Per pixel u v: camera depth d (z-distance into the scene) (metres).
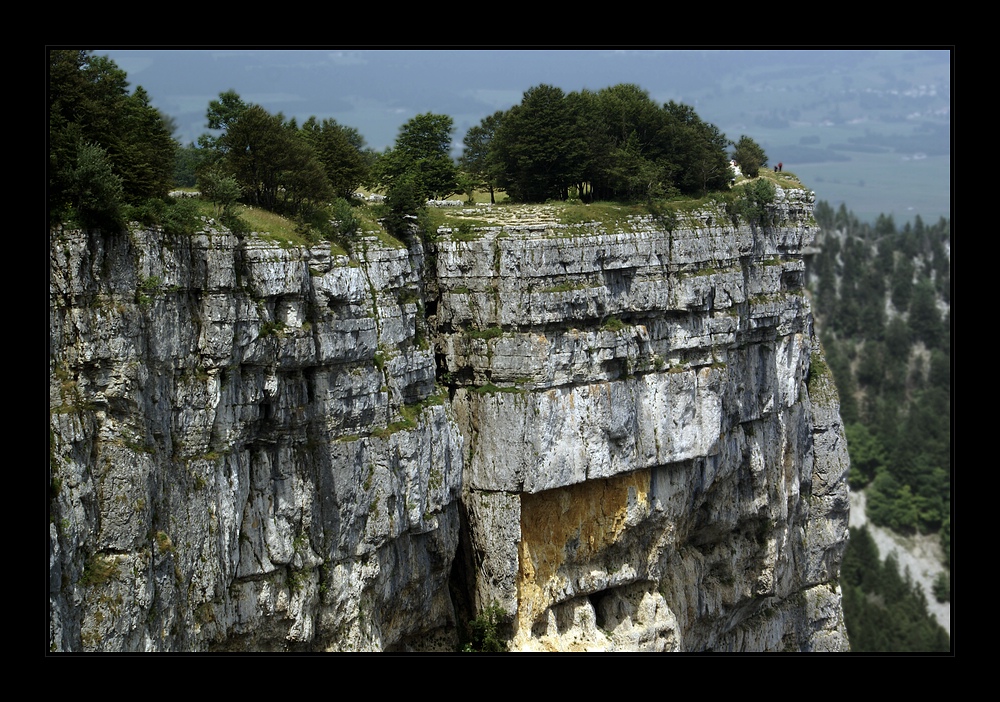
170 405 78.44
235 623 84.25
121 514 73.75
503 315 105.44
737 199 126.50
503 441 105.62
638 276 113.00
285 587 88.19
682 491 118.75
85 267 72.81
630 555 116.62
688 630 123.50
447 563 103.81
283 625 88.44
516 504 106.06
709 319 119.25
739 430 127.06
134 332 75.06
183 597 78.81
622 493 113.25
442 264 106.81
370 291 95.31
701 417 118.19
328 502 90.44
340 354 89.69
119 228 74.44
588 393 108.19
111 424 74.00
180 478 78.88
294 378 88.31
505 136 119.62
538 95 118.44
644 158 122.44
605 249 109.19
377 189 121.12
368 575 93.50
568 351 106.88
